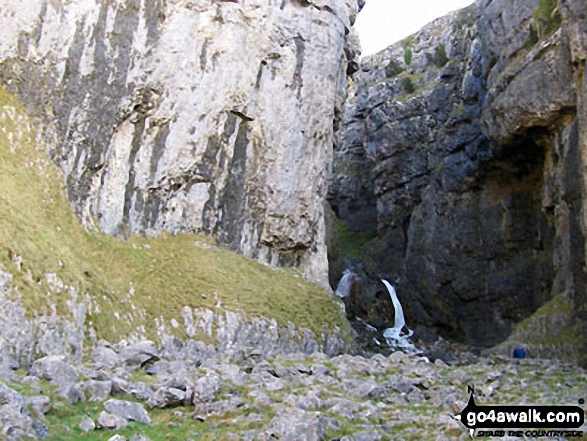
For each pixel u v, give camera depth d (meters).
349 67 40.03
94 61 24.97
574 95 32.53
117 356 15.84
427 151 53.00
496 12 41.50
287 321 25.36
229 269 26.50
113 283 21.28
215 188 28.64
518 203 42.78
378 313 48.53
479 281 44.19
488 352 34.25
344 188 64.19
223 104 28.98
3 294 15.04
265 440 10.69
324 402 13.69
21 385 11.85
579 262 30.06
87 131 24.27
